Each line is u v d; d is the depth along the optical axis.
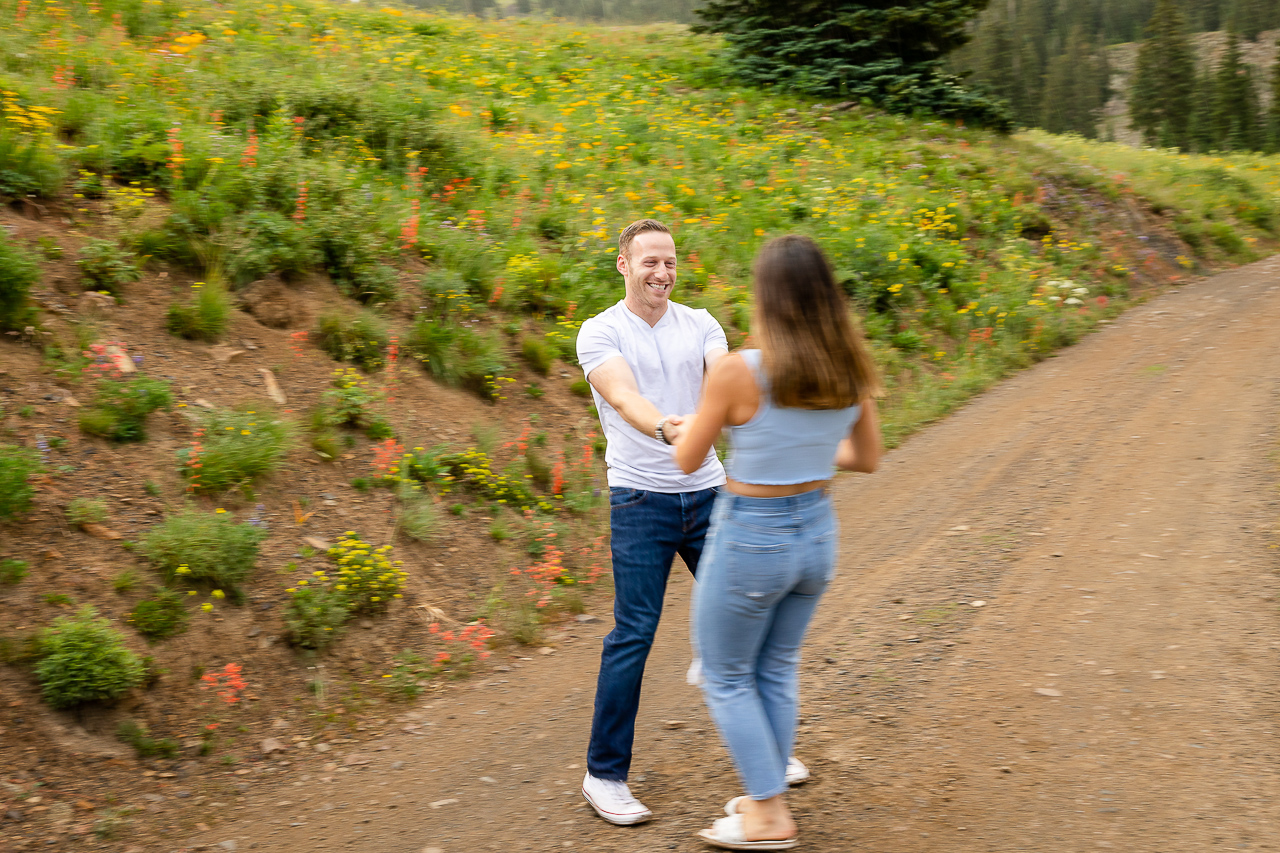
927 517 5.66
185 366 5.12
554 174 10.16
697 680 2.69
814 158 13.17
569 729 3.58
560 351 7.09
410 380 6.01
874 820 2.71
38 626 3.43
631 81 15.48
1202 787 2.73
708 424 2.36
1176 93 67.50
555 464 5.97
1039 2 117.06
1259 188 17.22
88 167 6.38
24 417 4.24
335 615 4.04
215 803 3.11
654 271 2.89
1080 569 4.60
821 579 2.49
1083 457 6.50
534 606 4.70
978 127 16.33
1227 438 6.49
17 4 9.56
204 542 3.96
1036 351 9.84
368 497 4.93
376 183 8.12
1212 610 3.96
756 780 2.52
